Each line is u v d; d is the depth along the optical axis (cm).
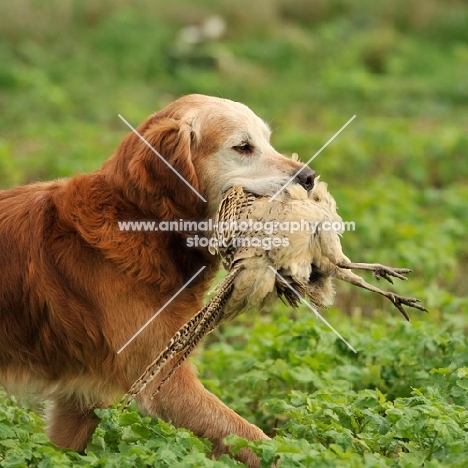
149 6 3819
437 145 2369
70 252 945
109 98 2997
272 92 3225
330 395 952
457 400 922
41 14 3625
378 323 1309
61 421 1030
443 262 1608
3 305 954
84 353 955
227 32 3812
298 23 4116
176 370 923
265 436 912
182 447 824
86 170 2017
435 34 4038
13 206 977
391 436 848
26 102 2827
